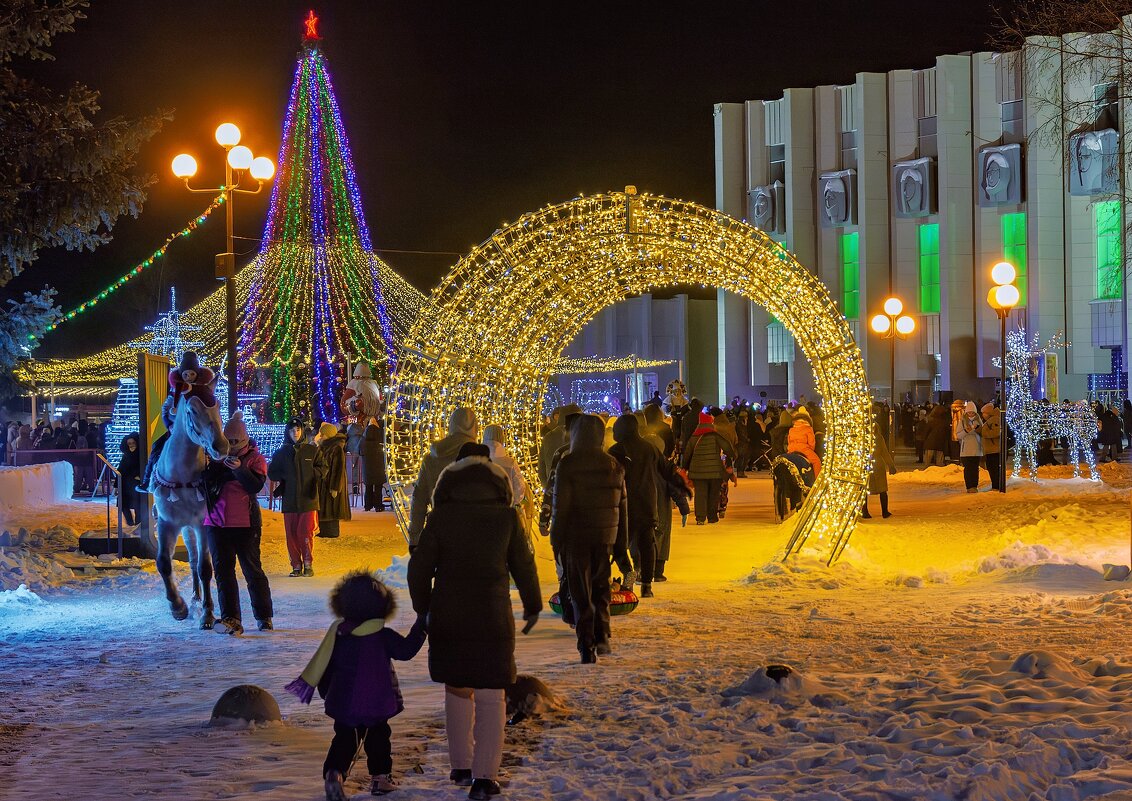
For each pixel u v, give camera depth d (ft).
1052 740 20.80
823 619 38.60
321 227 118.93
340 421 112.47
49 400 169.58
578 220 58.49
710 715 24.64
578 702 26.71
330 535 67.15
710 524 71.26
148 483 41.68
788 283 55.67
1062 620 36.68
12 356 82.79
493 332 62.23
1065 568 45.80
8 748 24.32
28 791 20.80
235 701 26.17
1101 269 186.60
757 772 20.57
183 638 38.45
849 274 219.20
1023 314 198.90
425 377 59.98
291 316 116.67
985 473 107.04
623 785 19.95
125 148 74.02
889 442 102.73
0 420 135.64
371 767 20.34
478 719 20.03
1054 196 194.49
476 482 20.85
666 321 239.71
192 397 39.55
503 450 40.57
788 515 74.79
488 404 64.80
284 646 36.58
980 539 62.08
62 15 71.82
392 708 19.99
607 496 32.86
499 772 20.95
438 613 20.33
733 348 229.25
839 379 54.80
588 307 65.51
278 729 25.80
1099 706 23.24
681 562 55.47
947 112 205.36
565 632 37.78
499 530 20.67
